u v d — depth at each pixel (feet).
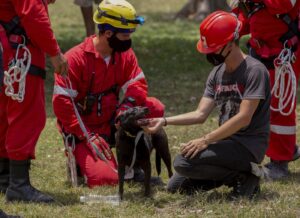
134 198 21.25
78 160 23.44
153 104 23.50
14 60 20.13
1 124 21.40
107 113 23.68
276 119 23.75
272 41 23.43
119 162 20.84
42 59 20.67
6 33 20.13
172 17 83.10
